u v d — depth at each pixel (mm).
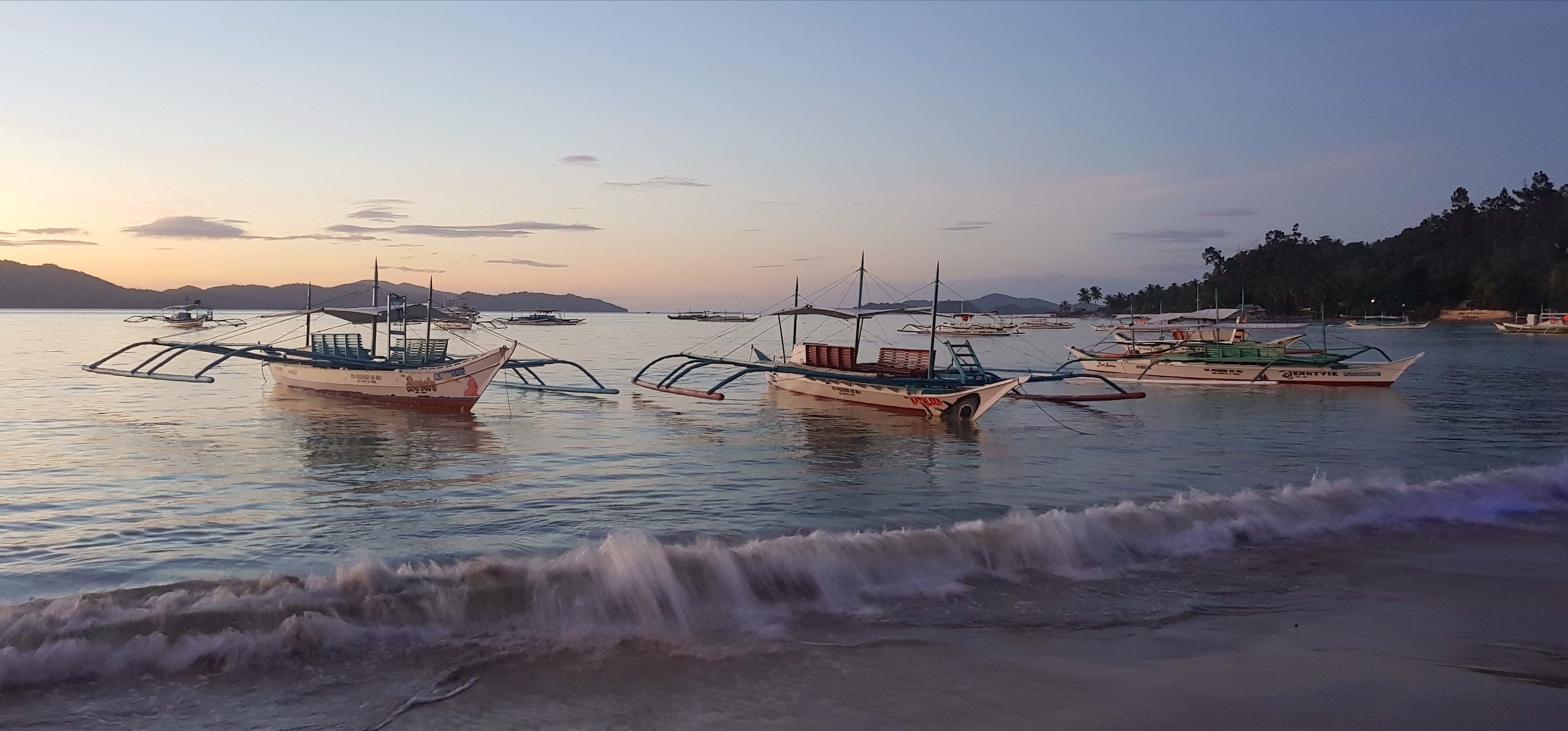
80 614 8422
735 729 6945
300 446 22250
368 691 7559
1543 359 62281
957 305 168500
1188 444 23531
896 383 29359
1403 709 7367
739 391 38125
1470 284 172625
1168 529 13047
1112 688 7789
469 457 20828
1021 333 144625
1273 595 10477
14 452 20719
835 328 141875
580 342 97312
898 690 7695
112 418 27156
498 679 7828
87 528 13516
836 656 8469
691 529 13695
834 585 10445
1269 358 43500
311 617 8594
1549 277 157125
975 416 27375
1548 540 13008
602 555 10305
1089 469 19656
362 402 32188
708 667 8156
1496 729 7008
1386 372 40281
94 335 98062
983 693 7641
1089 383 44375
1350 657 8555
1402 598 10414
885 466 19953
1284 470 19438
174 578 10906
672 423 27516
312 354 35406
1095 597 10383
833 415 29562
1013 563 11523
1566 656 8664
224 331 108000
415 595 9164
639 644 8656
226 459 20250
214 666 7949
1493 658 8555
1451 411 31703
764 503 15836
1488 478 16359
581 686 7723
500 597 9344
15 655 7664
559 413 30031
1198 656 8570
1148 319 63781
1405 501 14945
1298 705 7441
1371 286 177375
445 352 33781
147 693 7441
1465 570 11555
